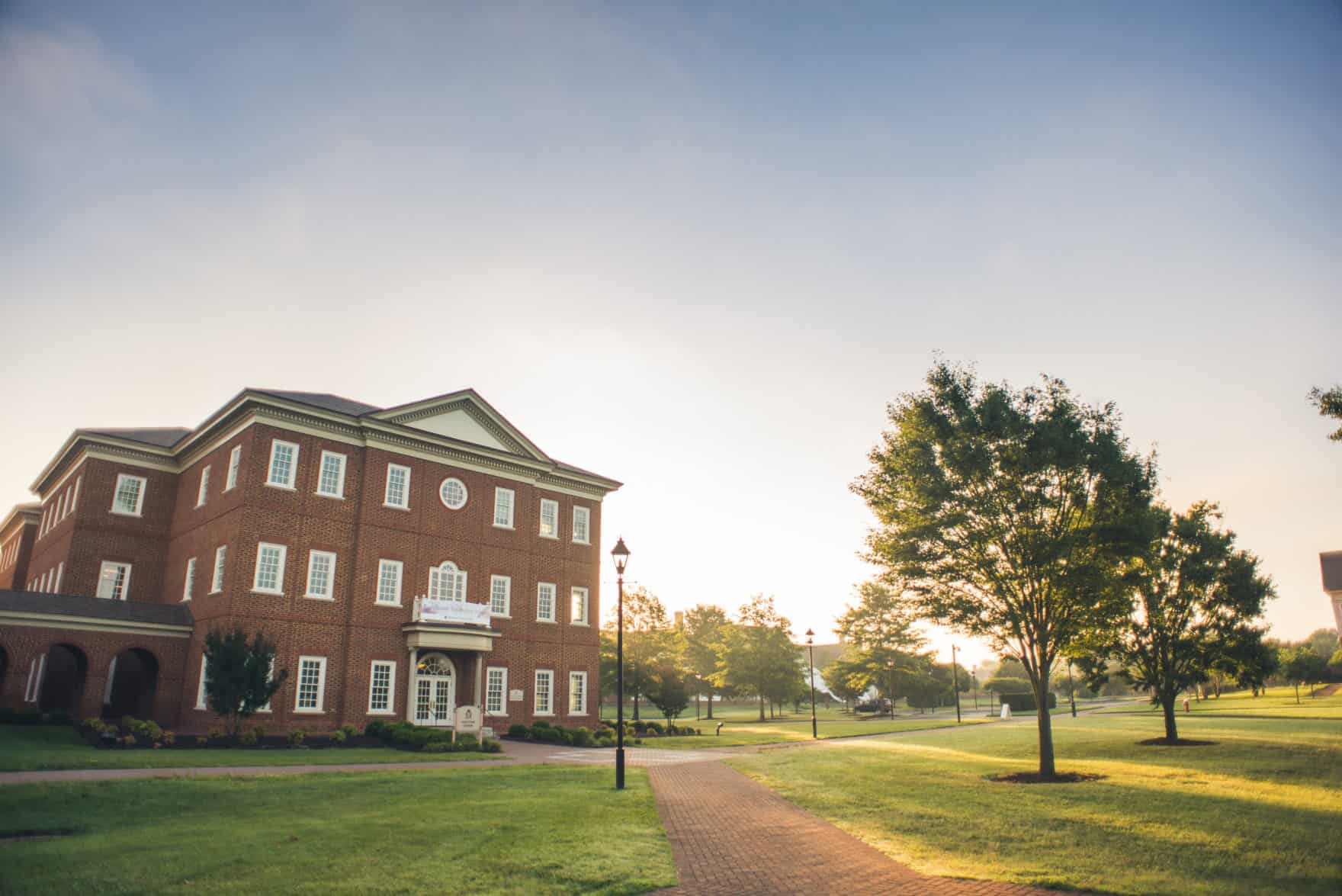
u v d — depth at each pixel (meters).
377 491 35.34
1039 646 20.20
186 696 32.16
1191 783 16.81
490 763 24.98
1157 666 27.83
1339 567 81.88
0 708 28.56
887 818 14.52
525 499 41.28
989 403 20.19
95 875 10.03
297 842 11.95
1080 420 20.45
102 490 36.78
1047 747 19.48
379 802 15.84
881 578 22.39
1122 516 19.70
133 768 19.81
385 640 34.16
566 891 9.60
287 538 32.22
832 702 118.62
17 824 12.95
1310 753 21.12
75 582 35.22
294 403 32.88
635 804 16.00
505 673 38.41
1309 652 72.69
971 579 21.05
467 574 37.84
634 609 55.59
